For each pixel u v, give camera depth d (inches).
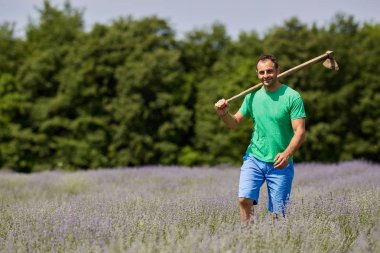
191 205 365.4
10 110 2001.7
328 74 1849.2
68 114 2064.5
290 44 1882.4
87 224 293.1
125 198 458.6
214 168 1031.6
